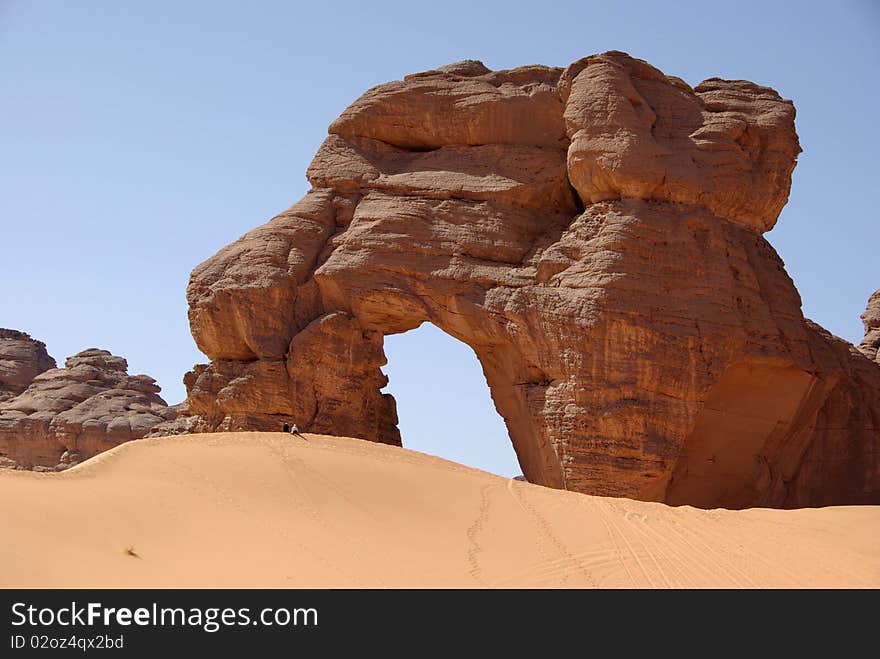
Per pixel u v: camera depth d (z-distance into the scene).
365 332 43.28
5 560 15.91
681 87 42.91
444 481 24.77
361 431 42.84
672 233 38.81
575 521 23.72
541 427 39.00
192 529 18.89
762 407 39.56
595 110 40.31
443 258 42.12
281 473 22.73
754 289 39.91
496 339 40.94
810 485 42.12
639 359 37.47
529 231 42.84
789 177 41.88
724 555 22.58
